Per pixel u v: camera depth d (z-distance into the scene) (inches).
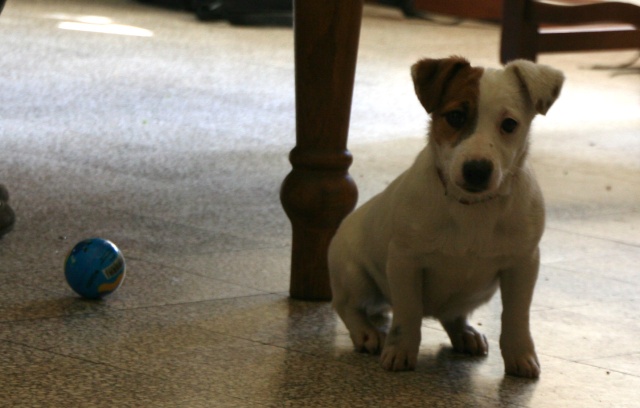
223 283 157.1
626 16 339.3
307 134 149.4
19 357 118.6
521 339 122.0
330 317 143.6
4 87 352.2
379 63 471.5
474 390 116.7
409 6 663.1
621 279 171.2
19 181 221.0
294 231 151.0
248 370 118.9
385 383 117.5
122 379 113.3
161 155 262.2
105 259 142.4
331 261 137.1
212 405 106.7
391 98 381.4
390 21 645.9
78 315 136.3
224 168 251.1
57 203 203.5
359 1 144.5
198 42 505.0
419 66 119.4
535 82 115.3
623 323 146.3
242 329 135.3
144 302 144.3
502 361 129.0
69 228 184.5
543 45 340.8
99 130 290.5
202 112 331.9
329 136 149.1
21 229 181.5
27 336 126.4
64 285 149.9
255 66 440.5
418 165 120.5
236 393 110.9
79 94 349.1
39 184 219.6
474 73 116.3
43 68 399.9
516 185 116.4
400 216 119.2
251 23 577.0
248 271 164.9
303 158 149.0
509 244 117.2
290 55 480.4
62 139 273.7
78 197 210.2
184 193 221.3
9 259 161.9
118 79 386.3
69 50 451.8
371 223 130.0
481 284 122.3
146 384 112.0
